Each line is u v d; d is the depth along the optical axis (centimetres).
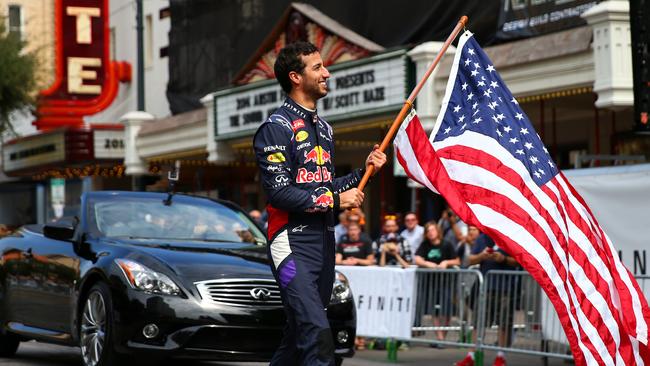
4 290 2664
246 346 2098
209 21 6359
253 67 5331
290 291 1409
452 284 2738
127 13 8044
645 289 2461
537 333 2538
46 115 7619
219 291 2098
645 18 2516
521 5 4003
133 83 7931
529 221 1681
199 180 6462
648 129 2520
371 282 3008
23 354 2803
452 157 1717
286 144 1413
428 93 4162
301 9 4969
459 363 2736
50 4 8694
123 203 2492
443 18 4466
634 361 1702
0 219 9331
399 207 6072
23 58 7369
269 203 1441
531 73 3809
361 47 4544
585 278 1705
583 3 3741
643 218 2564
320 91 1437
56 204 6069
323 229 1431
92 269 2241
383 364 2802
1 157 8969
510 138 1738
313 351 1389
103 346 2161
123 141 7081
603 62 3441
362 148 6319
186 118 6041
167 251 2211
